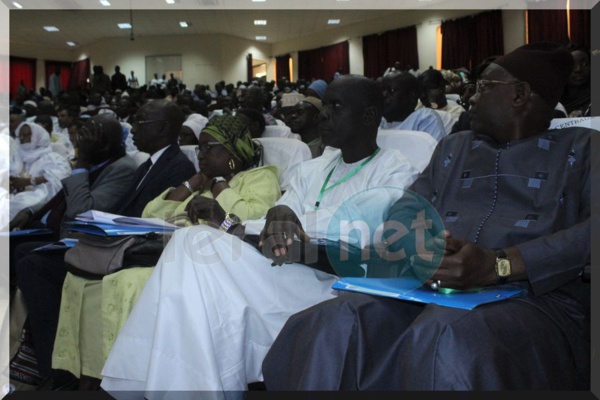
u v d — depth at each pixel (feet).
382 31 43.98
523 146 4.29
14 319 6.45
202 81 54.44
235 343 4.33
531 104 4.31
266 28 50.29
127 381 4.39
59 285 6.34
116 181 7.70
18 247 7.45
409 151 6.07
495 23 33.88
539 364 3.26
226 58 54.29
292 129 9.15
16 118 15.28
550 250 3.64
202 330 4.14
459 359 3.05
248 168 6.80
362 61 46.26
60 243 6.23
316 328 3.54
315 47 51.88
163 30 52.24
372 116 5.37
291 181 5.85
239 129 6.63
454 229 4.26
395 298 3.48
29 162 12.17
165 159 7.51
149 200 7.29
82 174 7.63
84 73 60.18
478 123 4.48
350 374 3.43
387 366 3.34
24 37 55.52
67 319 5.74
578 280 3.92
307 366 3.42
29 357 6.43
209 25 49.47
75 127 11.56
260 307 4.73
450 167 4.59
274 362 3.73
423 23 40.14
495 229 4.09
